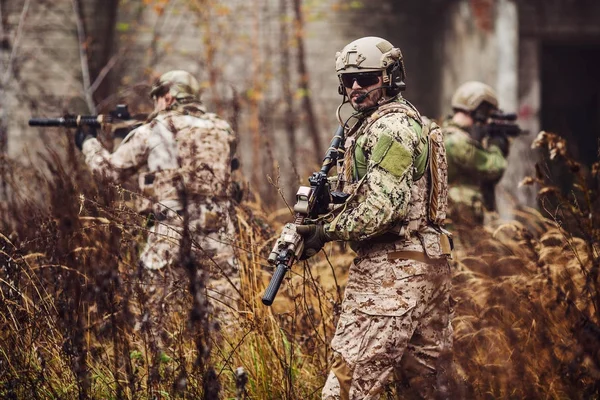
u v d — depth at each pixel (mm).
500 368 7172
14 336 7891
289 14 21266
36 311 8117
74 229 9172
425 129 7043
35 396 7395
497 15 19750
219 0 21047
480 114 12617
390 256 6902
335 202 6996
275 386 7949
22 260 8531
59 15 20266
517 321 7969
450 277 7215
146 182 9820
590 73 23531
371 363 6820
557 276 8305
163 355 7645
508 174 17094
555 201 10070
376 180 6699
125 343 7340
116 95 18688
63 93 20172
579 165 8555
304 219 7035
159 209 9594
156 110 10477
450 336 7230
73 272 8414
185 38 20984
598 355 6754
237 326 8539
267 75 20609
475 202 11992
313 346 8383
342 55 7219
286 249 6895
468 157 12148
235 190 10250
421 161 6973
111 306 7508
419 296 6883
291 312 8438
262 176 16500
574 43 21922
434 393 6711
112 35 20656
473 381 7234
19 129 19172
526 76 21188
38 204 10859
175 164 9875
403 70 7324
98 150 10281
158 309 7891
